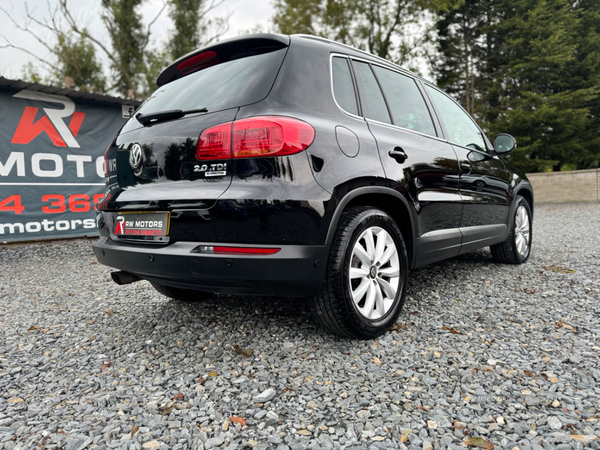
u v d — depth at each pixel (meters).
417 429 1.58
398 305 2.56
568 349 2.27
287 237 1.96
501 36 26.12
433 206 2.94
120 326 2.90
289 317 2.88
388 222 2.49
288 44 2.30
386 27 24.36
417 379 1.97
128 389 1.97
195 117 2.15
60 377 2.14
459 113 3.95
